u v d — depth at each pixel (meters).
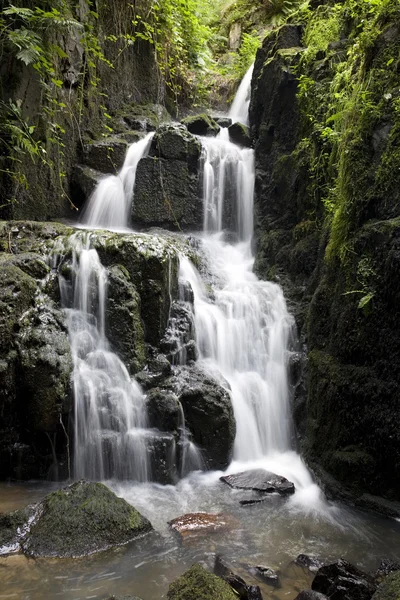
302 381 5.84
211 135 9.79
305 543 3.89
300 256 6.66
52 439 4.81
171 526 3.99
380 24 5.61
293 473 5.28
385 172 4.98
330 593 3.06
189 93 12.02
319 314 5.73
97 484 4.03
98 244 5.70
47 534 3.58
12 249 5.81
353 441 4.87
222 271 7.42
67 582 3.17
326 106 6.74
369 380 4.71
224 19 15.05
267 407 5.85
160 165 8.08
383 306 4.64
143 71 10.67
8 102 6.68
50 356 4.82
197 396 5.33
